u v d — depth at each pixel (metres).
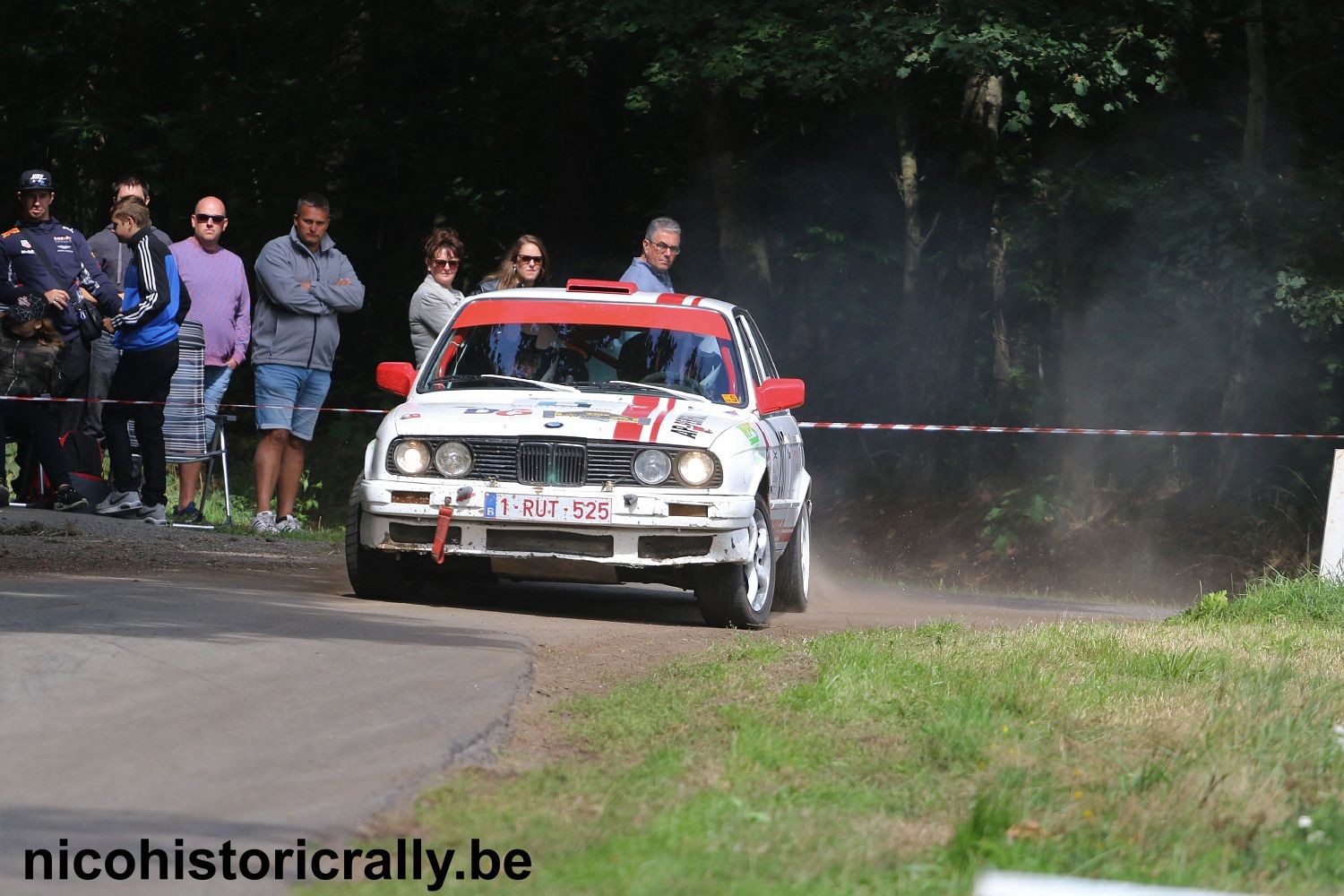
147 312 35.19
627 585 31.45
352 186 68.75
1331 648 23.08
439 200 68.19
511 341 26.20
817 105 63.75
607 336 26.20
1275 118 57.69
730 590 23.67
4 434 35.47
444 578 27.20
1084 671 18.89
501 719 14.76
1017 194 63.19
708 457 23.30
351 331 69.62
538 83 66.44
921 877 10.25
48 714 13.98
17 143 65.88
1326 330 51.22
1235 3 54.53
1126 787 12.91
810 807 11.96
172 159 64.06
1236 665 19.91
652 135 69.88
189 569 27.44
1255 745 14.44
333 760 13.03
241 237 66.19
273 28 65.62
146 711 14.28
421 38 66.50
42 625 18.11
